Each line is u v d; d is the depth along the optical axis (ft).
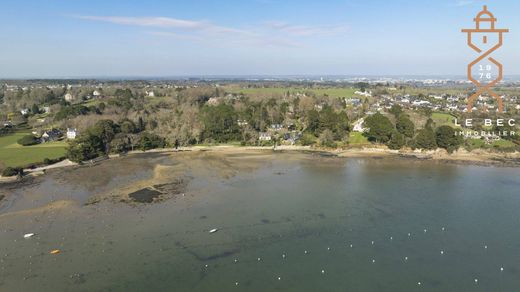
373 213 318.45
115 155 572.92
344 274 223.92
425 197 358.64
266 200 354.54
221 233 281.13
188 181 422.82
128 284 216.13
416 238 269.85
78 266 235.61
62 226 296.30
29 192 386.52
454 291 206.69
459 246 257.14
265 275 223.92
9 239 273.54
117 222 303.48
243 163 514.68
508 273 223.71
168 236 276.82
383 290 207.82
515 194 365.40
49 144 625.00
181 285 214.69
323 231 283.18
